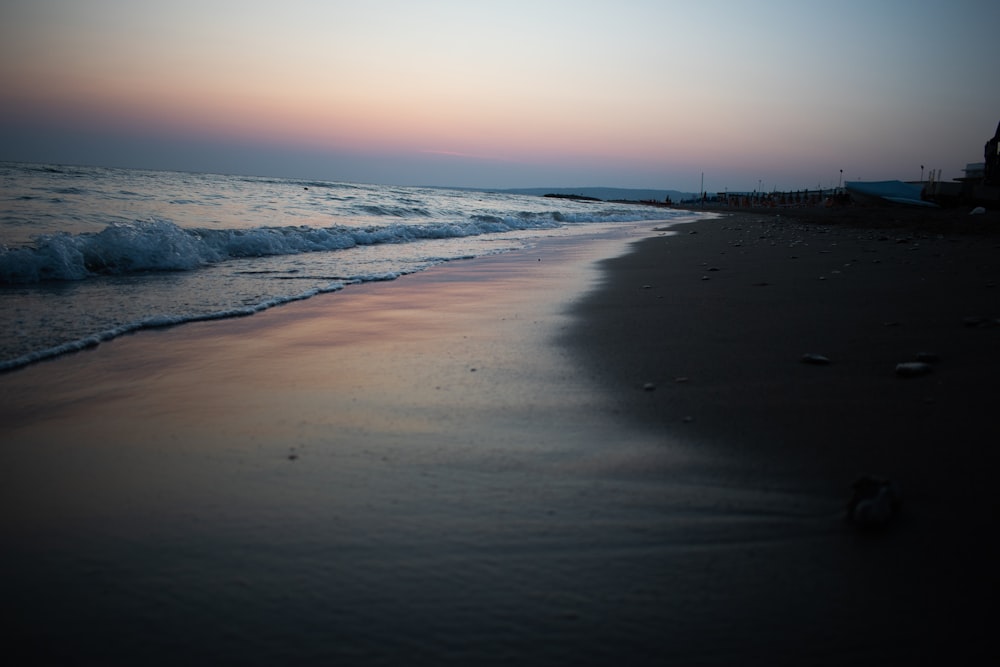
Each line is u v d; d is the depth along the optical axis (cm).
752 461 216
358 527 180
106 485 208
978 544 162
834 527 174
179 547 171
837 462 212
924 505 181
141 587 154
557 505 191
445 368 347
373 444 241
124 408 285
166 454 233
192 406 287
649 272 766
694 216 3075
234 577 157
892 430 236
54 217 1045
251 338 423
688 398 286
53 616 143
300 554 166
